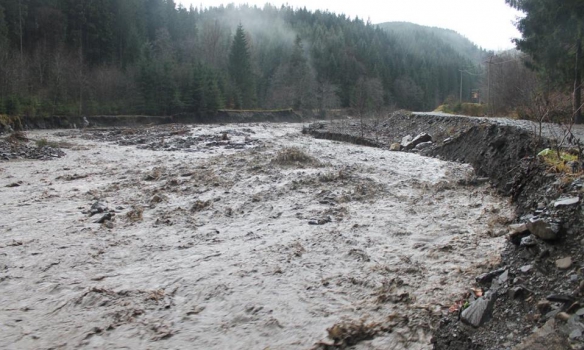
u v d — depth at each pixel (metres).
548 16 20.27
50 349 4.55
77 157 21.22
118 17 69.56
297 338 4.75
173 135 33.22
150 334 4.83
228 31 99.81
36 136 32.78
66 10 62.38
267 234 8.45
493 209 9.69
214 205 10.78
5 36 51.56
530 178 9.27
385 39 137.00
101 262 7.03
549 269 5.03
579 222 5.42
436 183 13.00
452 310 5.15
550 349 3.66
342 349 4.57
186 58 75.19
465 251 7.19
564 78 20.95
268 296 5.74
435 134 23.30
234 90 68.31
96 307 5.43
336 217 9.61
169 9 91.69
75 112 46.59
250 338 4.76
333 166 16.02
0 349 4.53
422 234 8.34
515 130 13.83
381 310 5.32
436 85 99.75
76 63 54.56
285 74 77.75
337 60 88.50
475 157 16.34
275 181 13.35
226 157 19.11
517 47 23.56
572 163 8.05
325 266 6.78
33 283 6.21
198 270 6.64
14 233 8.55
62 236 8.37
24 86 44.56
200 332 4.88
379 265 6.75
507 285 5.12
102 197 11.85
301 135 33.69
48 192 12.52
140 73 56.09
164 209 10.49
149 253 7.45
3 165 18.14
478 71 105.25
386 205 10.69
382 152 21.83
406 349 4.52
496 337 4.28
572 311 4.05
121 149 25.11
